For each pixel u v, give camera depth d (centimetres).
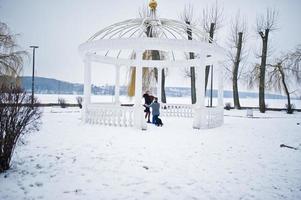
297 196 404
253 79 2897
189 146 716
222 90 1318
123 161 553
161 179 456
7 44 1920
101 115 1153
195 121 1107
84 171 485
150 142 752
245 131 1085
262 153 677
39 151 619
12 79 1828
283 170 533
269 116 2092
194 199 382
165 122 1320
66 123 1203
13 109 473
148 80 2227
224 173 500
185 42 1045
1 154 461
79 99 2820
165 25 1286
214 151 672
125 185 425
